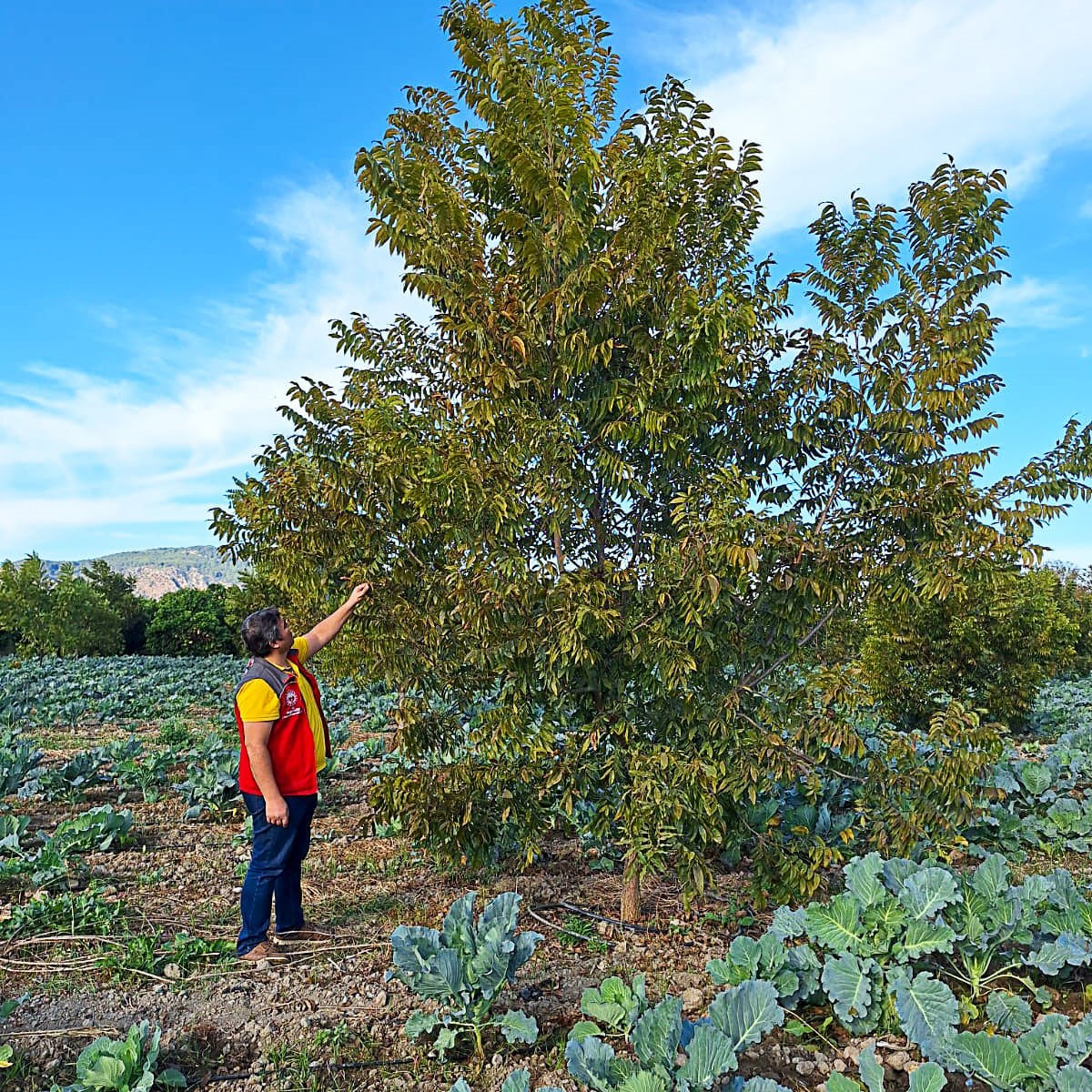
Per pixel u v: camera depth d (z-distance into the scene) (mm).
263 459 4781
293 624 7516
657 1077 2891
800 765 4688
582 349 4230
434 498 4219
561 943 4805
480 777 4699
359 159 4305
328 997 4098
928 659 11469
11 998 4051
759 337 4523
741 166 4609
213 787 7887
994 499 4297
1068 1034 3121
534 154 4215
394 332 5113
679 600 4137
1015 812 7613
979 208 4441
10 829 6391
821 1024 3830
